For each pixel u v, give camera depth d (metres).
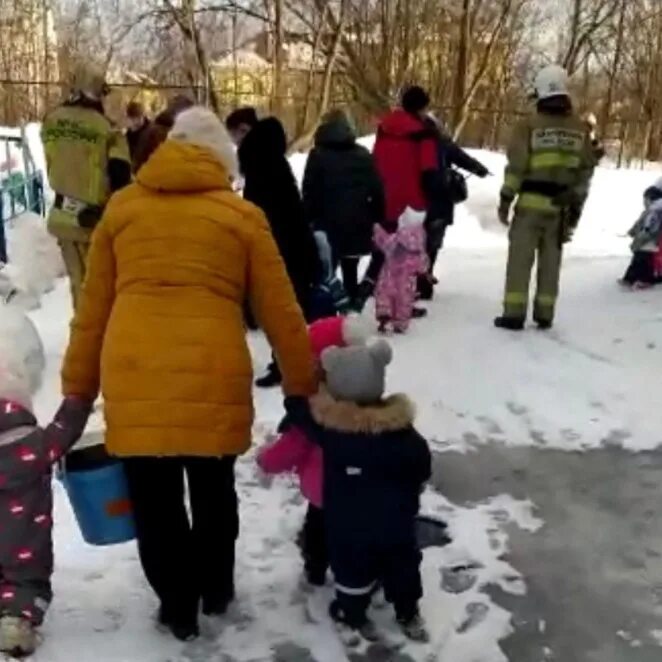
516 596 4.25
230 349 3.55
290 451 4.05
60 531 4.61
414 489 3.81
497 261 11.01
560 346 7.49
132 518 3.79
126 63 21.92
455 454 5.66
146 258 3.54
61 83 19.09
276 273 3.64
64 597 4.10
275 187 5.97
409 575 3.85
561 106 7.54
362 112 22.89
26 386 3.77
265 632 3.92
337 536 3.81
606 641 3.97
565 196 7.64
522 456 5.65
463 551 4.59
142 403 3.48
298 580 4.28
